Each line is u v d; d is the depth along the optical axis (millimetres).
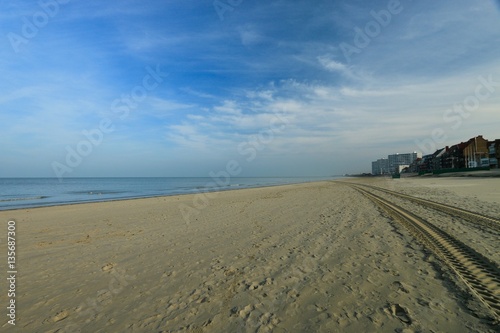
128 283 5227
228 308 4051
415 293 4070
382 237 7430
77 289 5031
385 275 4824
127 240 8820
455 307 3607
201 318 3801
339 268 5359
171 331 3516
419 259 5484
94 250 7715
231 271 5570
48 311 4215
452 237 6805
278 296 4344
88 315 4047
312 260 5938
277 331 3408
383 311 3666
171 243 8195
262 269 5582
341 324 3451
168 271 5773
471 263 5043
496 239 6496
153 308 4176
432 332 3139
